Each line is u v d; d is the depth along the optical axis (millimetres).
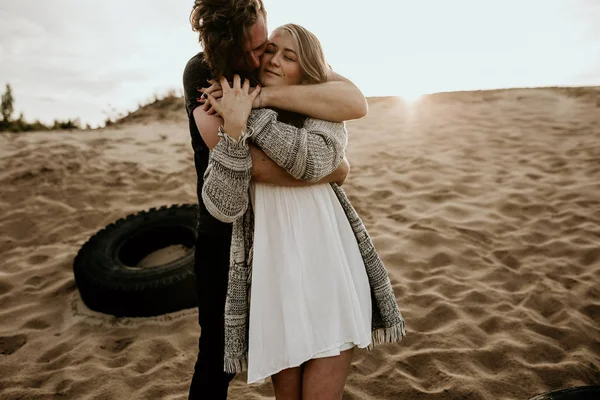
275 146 1396
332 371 1463
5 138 9477
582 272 3980
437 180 6586
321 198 1590
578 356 2861
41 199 6410
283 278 1464
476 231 4879
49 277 4410
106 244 4043
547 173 6562
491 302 3586
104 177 7195
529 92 11656
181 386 2758
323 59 1626
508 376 2719
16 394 2787
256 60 1571
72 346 3318
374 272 1681
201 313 1655
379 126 10164
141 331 3447
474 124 9578
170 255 4207
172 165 7797
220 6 1451
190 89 1647
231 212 1408
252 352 1443
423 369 2812
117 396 2707
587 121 9000
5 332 3553
